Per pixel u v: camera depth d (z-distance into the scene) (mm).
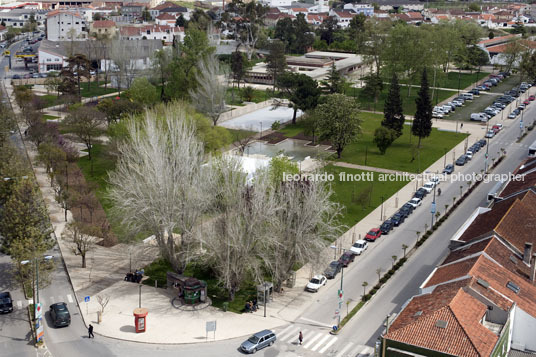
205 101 186375
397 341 68188
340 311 91250
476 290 75250
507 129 197000
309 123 175750
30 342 82312
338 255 108688
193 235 97188
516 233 94375
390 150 174625
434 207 122500
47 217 101688
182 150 102062
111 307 91438
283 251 94688
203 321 88062
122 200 101062
